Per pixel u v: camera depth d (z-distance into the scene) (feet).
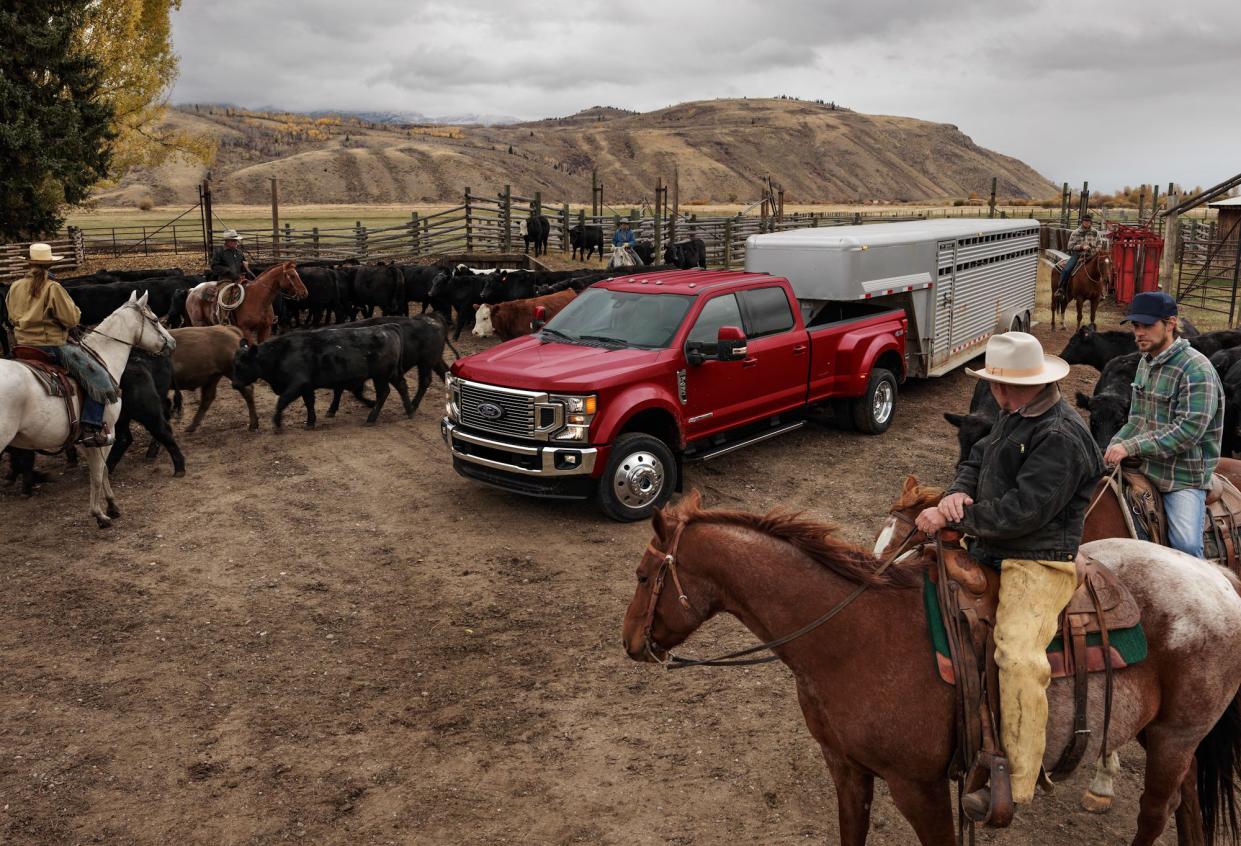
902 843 14.71
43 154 90.22
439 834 14.98
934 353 44.39
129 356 32.24
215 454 36.65
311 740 17.65
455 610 23.24
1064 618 11.40
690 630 12.24
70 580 24.68
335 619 22.72
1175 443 14.80
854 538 27.73
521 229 102.68
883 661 11.30
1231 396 29.63
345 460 35.91
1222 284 85.46
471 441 29.30
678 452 30.42
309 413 40.45
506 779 16.47
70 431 26.86
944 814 11.68
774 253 39.55
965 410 44.78
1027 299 58.08
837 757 12.13
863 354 37.27
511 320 56.54
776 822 15.20
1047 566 11.12
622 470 28.53
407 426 41.45
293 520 29.40
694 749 17.35
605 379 27.66
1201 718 11.96
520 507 30.76
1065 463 10.55
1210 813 12.97
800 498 31.58
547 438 27.58
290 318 67.67
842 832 12.37
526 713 18.62
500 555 26.63
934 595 11.44
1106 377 30.25
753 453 37.11
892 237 40.09
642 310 31.65
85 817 15.26
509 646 21.43
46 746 17.25
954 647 11.07
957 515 11.16
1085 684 11.34
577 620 22.70
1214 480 15.96
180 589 24.26
